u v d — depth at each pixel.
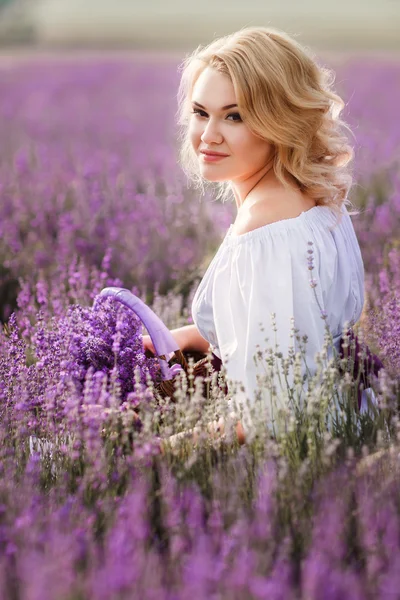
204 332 2.91
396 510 2.15
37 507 2.18
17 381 2.84
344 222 3.00
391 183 7.64
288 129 2.70
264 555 1.90
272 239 2.64
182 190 6.97
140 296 4.90
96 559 1.95
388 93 15.42
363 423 2.62
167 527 2.17
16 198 6.74
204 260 5.54
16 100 16.52
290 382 2.62
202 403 2.66
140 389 2.57
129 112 14.75
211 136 2.73
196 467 2.41
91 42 34.22
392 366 3.00
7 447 2.54
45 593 1.69
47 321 3.90
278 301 2.61
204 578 1.73
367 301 3.97
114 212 6.49
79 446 2.48
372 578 1.89
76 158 9.74
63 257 5.21
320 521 2.08
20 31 35.31
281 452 2.34
